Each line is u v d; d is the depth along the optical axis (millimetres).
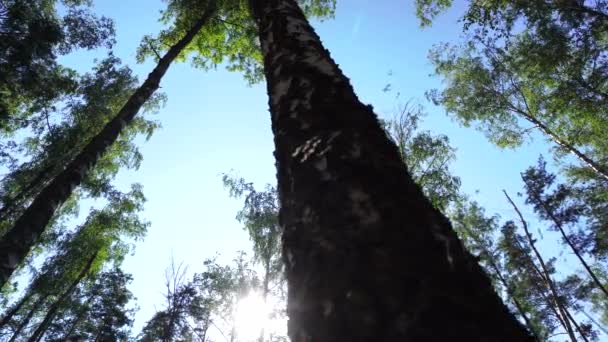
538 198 19844
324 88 1594
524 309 20219
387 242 909
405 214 1000
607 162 16516
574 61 13492
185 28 12211
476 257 1004
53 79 13242
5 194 16078
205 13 11680
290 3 2564
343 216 1014
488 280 944
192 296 13445
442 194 12523
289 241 1118
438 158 12664
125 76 17031
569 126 16797
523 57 15305
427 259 870
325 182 1142
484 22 12695
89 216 19188
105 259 21219
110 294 22609
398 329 739
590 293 20969
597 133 15781
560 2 12039
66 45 12773
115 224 19359
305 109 1519
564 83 14516
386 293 805
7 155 15266
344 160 1180
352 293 838
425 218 1021
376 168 1154
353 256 907
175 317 13273
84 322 23766
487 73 17734
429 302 763
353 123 1368
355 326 790
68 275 19547
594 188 17672
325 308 867
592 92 14000
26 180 16141
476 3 12547
